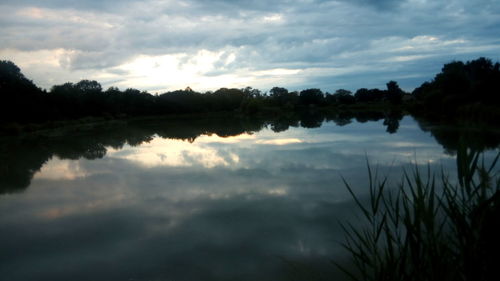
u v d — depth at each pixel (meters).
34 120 36.69
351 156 14.54
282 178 11.24
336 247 5.98
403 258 2.26
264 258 5.77
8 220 8.39
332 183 10.27
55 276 5.56
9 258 6.29
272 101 83.50
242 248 6.20
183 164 14.80
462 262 2.13
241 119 52.06
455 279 2.09
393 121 33.50
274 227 7.11
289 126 33.69
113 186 11.39
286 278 5.06
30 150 20.81
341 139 20.55
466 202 2.16
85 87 68.81
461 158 2.15
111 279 5.38
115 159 16.86
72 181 12.36
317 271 5.18
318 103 87.25
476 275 1.99
